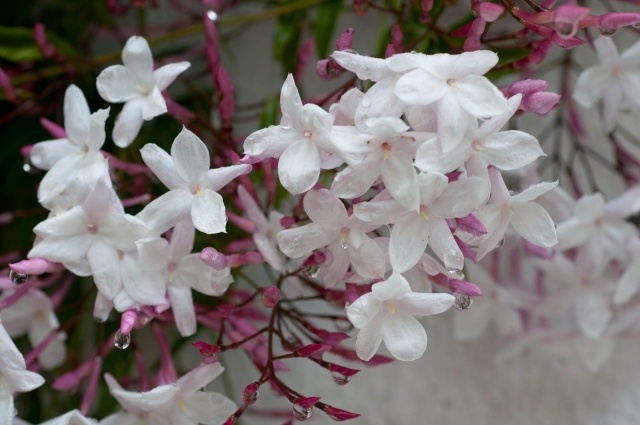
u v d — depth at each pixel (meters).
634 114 0.38
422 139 0.29
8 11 0.39
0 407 0.31
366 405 0.39
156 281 0.31
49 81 0.39
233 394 0.39
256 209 0.32
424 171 0.29
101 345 0.35
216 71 0.35
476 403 0.38
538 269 0.37
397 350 0.30
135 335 0.39
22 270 0.31
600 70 0.35
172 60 0.40
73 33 0.40
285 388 0.31
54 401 0.39
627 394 0.38
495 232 0.31
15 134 0.39
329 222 0.30
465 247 0.31
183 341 0.38
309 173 0.29
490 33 0.38
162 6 0.42
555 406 0.38
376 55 0.35
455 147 0.29
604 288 0.36
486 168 0.30
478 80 0.29
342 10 0.38
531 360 0.38
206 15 0.35
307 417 0.31
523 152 0.30
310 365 0.39
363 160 0.29
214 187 0.31
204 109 0.40
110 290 0.31
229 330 0.34
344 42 0.31
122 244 0.31
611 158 0.39
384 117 0.29
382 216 0.30
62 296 0.36
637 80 0.34
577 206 0.34
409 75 0.29
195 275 0.32
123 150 0.37
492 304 0.36
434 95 0.29
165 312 0.32
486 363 0.39
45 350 0.35
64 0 0.40
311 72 0.40
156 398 0.31
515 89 0.30
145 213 0.31
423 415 0.39
